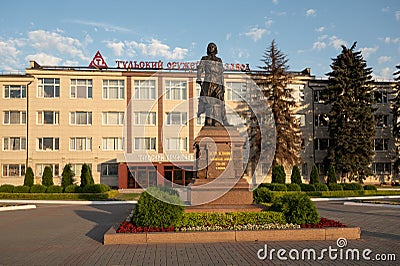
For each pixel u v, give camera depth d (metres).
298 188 27.95
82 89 39.09
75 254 9.07
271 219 10.84
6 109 38.44
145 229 10.34
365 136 37.28
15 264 8.28
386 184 42.38
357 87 38.03
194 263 8.03
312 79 42.00
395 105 40.84
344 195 28.81
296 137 36.53
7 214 18.42
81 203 24.59
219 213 11.06
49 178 29.45
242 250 9.12
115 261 8.27
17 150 38.41
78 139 39.00
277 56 36.22
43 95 38.81
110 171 38.94
